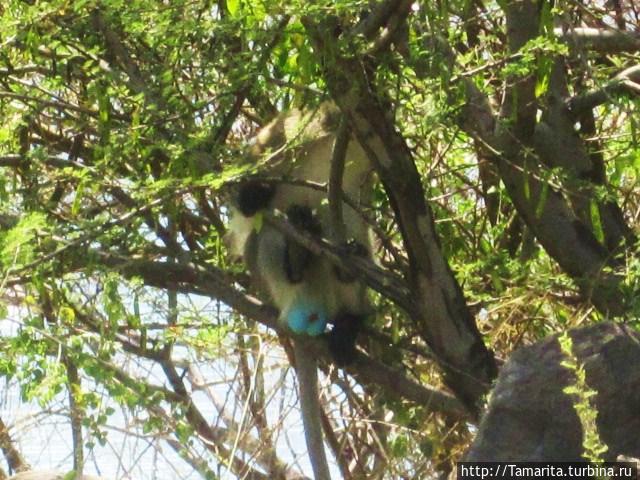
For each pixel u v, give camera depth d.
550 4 10.04
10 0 11.12
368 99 9.45
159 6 9.69
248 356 13.34
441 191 12.55
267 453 11.94
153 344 11.68
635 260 9.97
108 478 9.98
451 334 10.64
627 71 10.83
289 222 10.81
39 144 12.17
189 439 9.25
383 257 12.68
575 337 7.93
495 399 7.80
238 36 9.72
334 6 8.68
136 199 9.78
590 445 6.67
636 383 7.66
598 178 11.68
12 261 8.65
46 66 11.20
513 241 12.57
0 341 8.86
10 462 10.72
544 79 9.48
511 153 10.55
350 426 12.01
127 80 10.43
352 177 11.40
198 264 11.41
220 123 10.54
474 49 10.49
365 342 12.21
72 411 8.96
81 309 10.12
